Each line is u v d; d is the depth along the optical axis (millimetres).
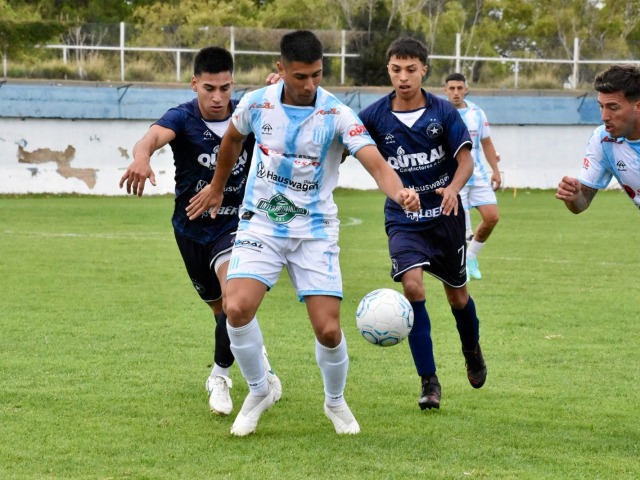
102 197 60969
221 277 12570
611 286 23391
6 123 61062
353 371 14430
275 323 18391
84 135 62375
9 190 61188
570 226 40406
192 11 100625
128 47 73312
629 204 54094
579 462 9750
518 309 20016
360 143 10312
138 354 15352
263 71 72062
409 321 11078
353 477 9148
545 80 76875
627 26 108375
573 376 14070
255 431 10992
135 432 10867
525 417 11734
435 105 12656
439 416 11758
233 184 12688
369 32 75812
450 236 12812
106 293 21922
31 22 73562
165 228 38438
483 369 13141
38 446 10227
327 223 10781
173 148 12891
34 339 16422
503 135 69312
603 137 11281
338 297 10664
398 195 9867
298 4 99500
